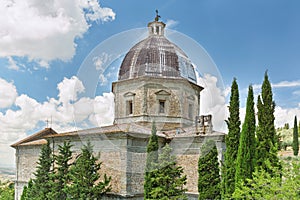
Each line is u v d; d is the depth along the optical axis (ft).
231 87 49.32
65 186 58.08
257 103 43.52
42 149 71.51
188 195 64.64
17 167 90.02
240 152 40.22
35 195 68.39
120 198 56.24
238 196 33.50
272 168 33.96
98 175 56.75
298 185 29.50
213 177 59.11
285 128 191.42
